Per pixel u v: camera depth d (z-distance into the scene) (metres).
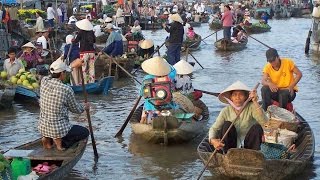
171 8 54.34
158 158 9.47
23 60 16.00
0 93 12.95
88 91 15.00
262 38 33.69
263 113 8.16
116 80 17.72
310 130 9.59
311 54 25.16
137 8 46.19
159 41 32.66
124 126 10.86
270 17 58.16
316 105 13.70
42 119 8.48
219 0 72.69
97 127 11.55
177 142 10.23
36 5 39.28
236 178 8.02
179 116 10.31
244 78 18.09
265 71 10.44
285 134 9.01
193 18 48.09
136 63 19.61
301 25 47.06
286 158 8.32
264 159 7.61
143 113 10.45
